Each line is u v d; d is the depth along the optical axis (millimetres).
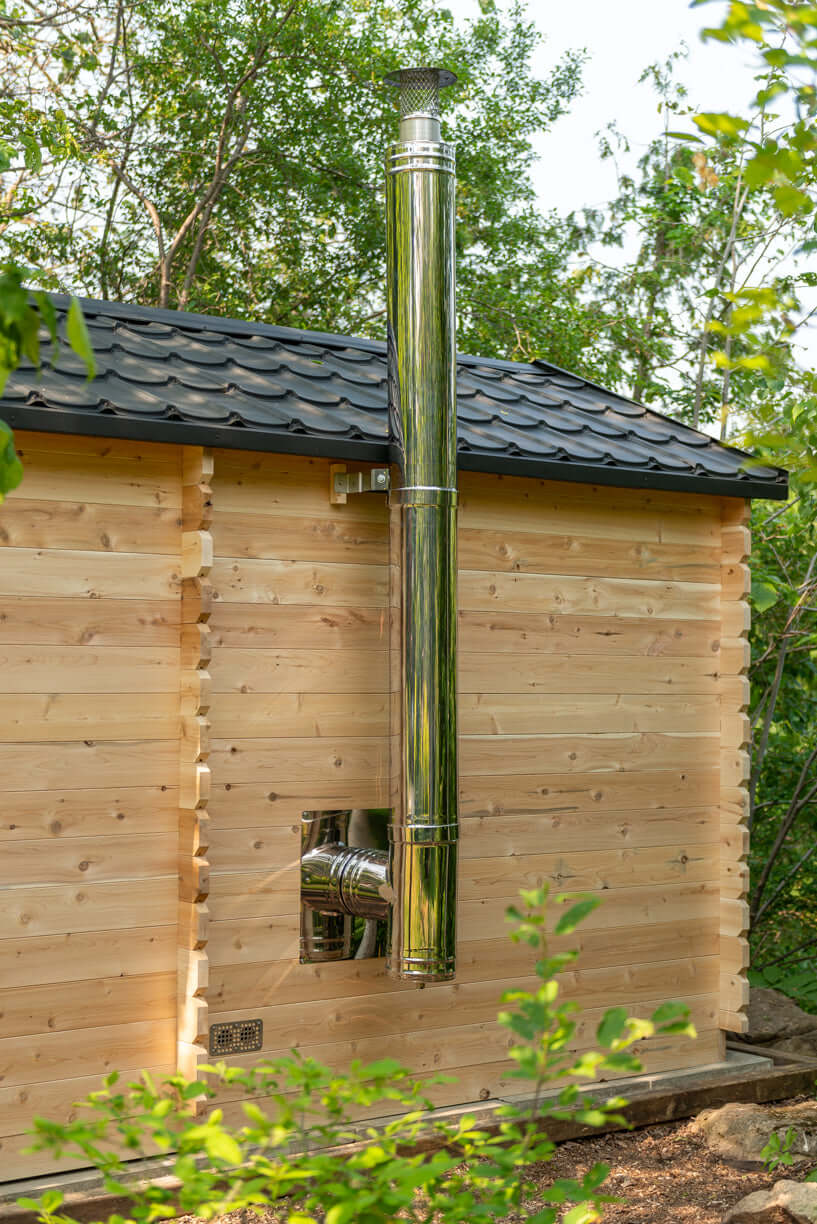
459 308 19000
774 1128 5828
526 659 6090
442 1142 5258
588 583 6312
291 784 5371
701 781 6688
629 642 6449
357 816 5539
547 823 6117
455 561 5367
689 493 6512
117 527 5000
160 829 5066
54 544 4855
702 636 6738
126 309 6348
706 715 6727
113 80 17703
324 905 5395
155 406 4785
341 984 5461
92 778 4910
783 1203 4684
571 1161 5621
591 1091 6090
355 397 5898
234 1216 4582
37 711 4805
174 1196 2643
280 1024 5285
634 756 6438
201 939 4965
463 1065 5785
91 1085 4855
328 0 20641
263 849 5289
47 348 5266
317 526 5484
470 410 6336
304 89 20375
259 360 6145
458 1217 2451
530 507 6125
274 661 5352
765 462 3074
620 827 6367
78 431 4598
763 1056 6797
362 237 20734
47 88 14094
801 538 9453
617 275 17078
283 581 5383
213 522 5211
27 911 4754
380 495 5664
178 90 19797
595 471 5941
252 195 20312
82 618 4910
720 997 6672
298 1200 2729
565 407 7055
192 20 19094
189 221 18438
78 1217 4547
